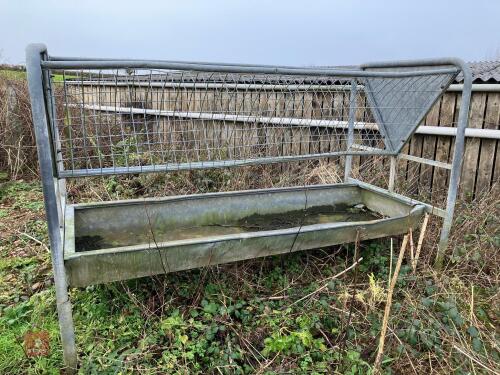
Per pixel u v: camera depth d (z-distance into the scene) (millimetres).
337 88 3672
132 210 2848
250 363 1945
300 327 2125
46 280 2545
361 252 2912
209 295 2367
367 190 3457
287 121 3693
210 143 3564
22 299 2373
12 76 5246
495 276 2631
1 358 1892
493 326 2244
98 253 1987
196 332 2066
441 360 1938
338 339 2076
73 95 2916
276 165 4230
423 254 2865
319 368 1886
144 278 2469
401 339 2037
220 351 1980
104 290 2377
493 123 3395
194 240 2215
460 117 2619
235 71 2312
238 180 4027
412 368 1868
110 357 1920
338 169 4148
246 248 2336
